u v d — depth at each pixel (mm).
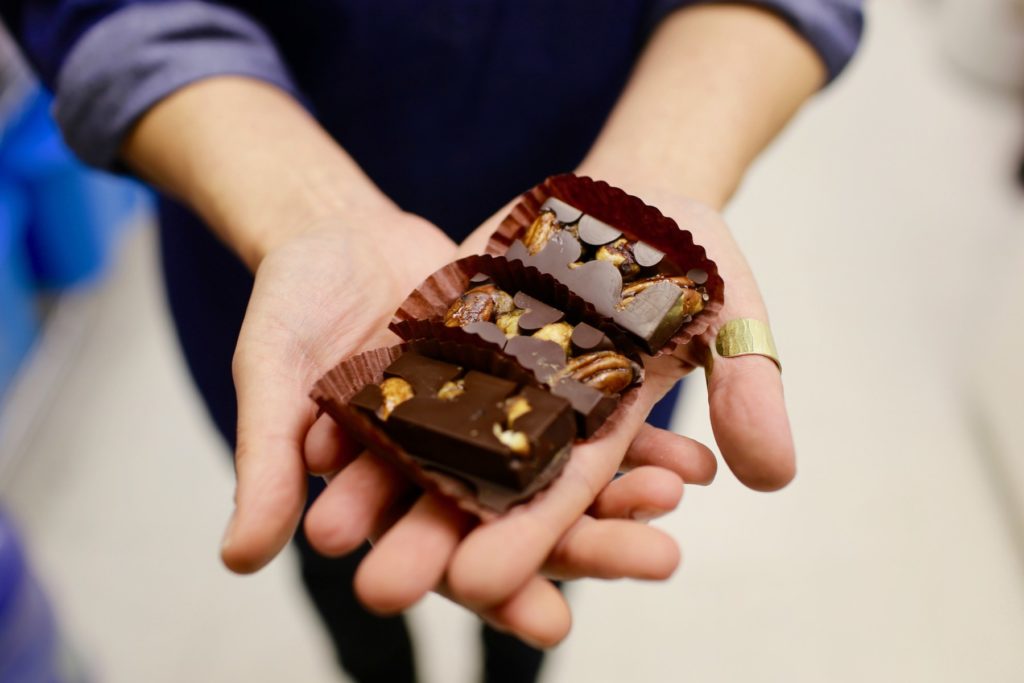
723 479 490
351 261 422
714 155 479
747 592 731
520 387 383
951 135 1079
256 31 521
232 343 565
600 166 478
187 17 497
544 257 427
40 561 779
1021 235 931
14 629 590
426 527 354
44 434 863
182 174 488
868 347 856
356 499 362
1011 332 771
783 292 893
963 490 776
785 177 1018
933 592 722
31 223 874
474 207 569
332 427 379
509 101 532
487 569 337
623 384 397
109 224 960
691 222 439
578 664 716
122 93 487
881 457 788
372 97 534
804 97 532
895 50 1205
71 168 854
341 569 614
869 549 743
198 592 766
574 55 521
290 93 513
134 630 748
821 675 694
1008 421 770
